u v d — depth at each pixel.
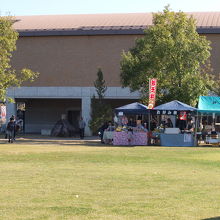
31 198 12.16
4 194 12.72
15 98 58.78
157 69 40.25
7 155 25.39
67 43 57.72
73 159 23.23
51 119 63.47
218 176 16.92
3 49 40.31
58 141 41.59
